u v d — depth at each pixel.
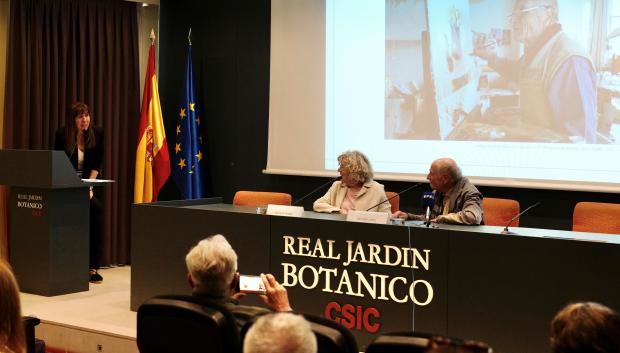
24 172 5.52
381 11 6.60
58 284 5.66
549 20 5.84
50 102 6.95
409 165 6.51
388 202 5.19
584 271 3.55
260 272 4.50
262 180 7.38
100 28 7.23
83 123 6.20
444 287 3.90
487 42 6.11
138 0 7.43
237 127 7.52
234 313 2.57
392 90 6.57
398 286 4.03
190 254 2.75
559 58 5.81
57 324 4.75
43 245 5.61
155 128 7.31
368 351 2.13
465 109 6.23
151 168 7.33
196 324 2.37
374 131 6.66
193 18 7.76
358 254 4.14
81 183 5.62
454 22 6.26
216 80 7.64
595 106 5.68
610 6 5.61
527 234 3.75
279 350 1.66
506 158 6.05
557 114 5.83
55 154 5.44
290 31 7.06
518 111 5.99
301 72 7.02
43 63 6.89
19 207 5.72
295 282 4.37
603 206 4.75
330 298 4.25
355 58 6.74
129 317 4.92
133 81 7.51
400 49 6.52
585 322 1.77
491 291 3.78
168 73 7.91
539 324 3.66
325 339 2.23
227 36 7.55
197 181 7.47
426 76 6.41
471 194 4.48
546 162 5.88
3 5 6.73
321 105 6.92
